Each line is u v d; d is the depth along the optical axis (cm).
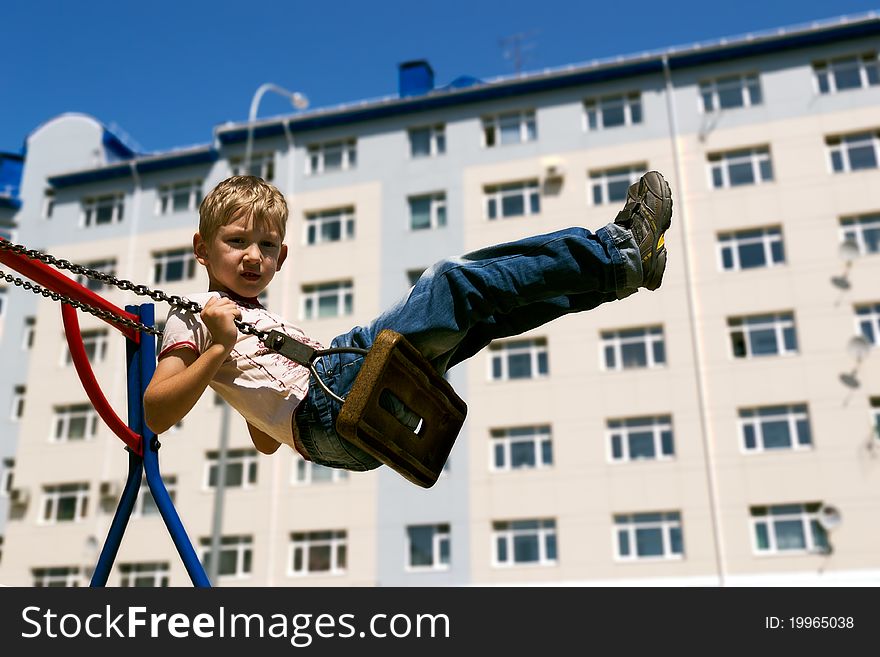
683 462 2442
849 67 2750
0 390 3077
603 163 2811
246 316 269
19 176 3538
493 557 2475
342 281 2900
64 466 2923
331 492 2639
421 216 2917
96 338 3081
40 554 2827
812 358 2459
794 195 2631
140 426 319
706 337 2545
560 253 241
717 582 2316
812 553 2294
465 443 2586
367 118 3069
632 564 2384
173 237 3156
